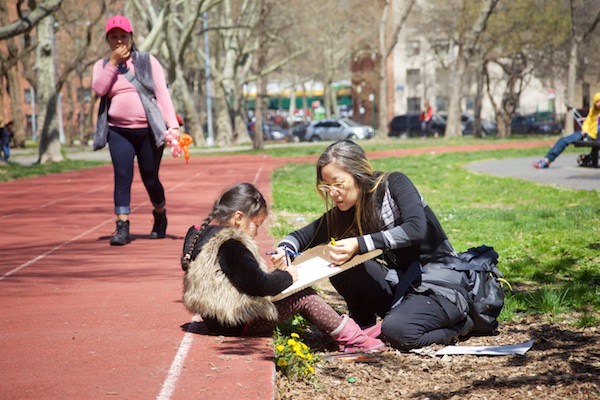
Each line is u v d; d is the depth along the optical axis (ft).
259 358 14.78
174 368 14.15
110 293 21.44
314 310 16.85
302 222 39.58
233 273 15.70
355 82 289.33
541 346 17.17
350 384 14.79
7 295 21.30
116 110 30.60
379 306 18.03
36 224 38.83
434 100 263.49
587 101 242.58
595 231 34.53
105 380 13.46
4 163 102.22
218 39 184.44
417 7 203.82
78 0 162.30
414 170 78.33
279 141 223.10
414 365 16.07
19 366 14.34
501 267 26.99
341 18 218.18
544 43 169.37
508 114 182.19
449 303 17.25
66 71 136.56
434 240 17.83
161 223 33.17
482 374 15.16
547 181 61.62
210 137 199.31
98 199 52.95
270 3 140.26
